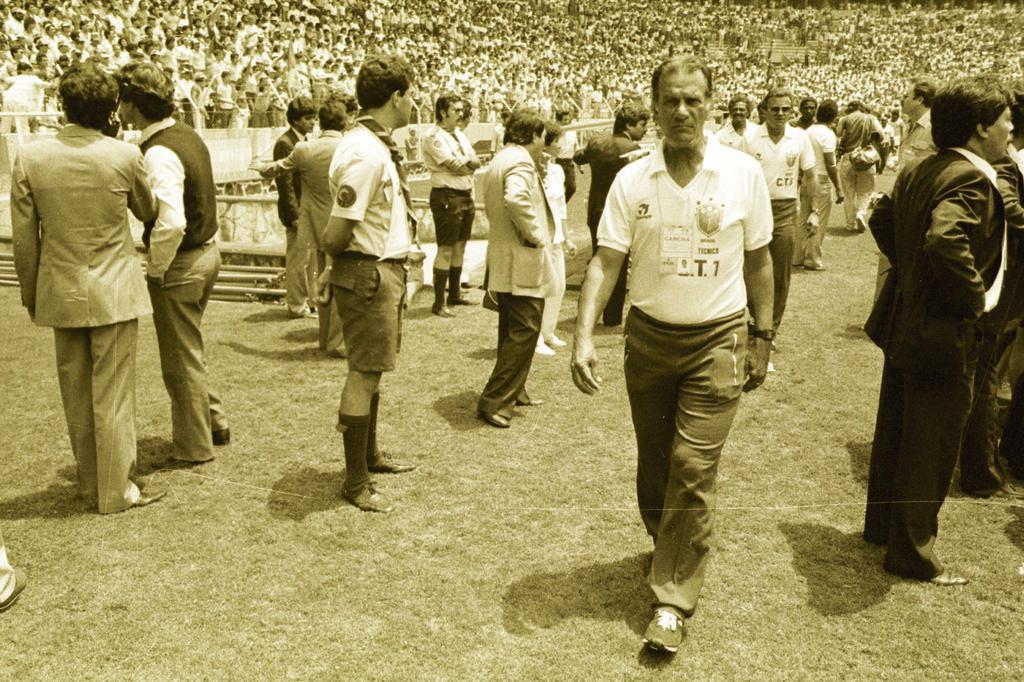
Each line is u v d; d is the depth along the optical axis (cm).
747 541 393
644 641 318
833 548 388
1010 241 404
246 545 387
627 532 402
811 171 789
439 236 800
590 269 331
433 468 470
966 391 352
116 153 396
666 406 333
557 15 4900
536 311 529
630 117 727
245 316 813
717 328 317
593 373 329
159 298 449
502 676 300
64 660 307
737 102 684
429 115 2552
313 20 3011
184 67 1912
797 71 5362
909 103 697
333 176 404
